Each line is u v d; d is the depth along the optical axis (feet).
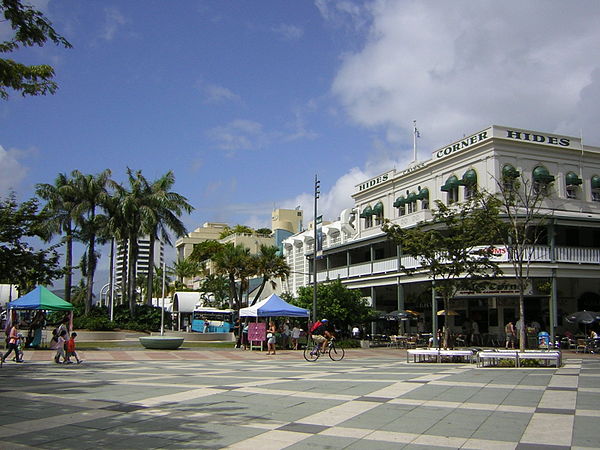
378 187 146.20
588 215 109.81
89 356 81.41
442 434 26.66
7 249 60.29
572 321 96.84
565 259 99.55
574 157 116.26
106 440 25.36
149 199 153.69
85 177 149.79
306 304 114.62
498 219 79.30
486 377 50.55
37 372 56.90
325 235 171.94
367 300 120.06
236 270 142.61
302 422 29.60
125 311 150.61
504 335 106.52
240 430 27.63
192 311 182.50
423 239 77.00
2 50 31.55
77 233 148.77
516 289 98.07
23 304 89.45
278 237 250.37
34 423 29.17
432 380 48.08
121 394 39.65
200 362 72.90
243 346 104.47
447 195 119.55
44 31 30.58
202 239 427.74
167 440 25.43
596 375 51.72
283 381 47.73
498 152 108.47
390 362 72.74
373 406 34.47
